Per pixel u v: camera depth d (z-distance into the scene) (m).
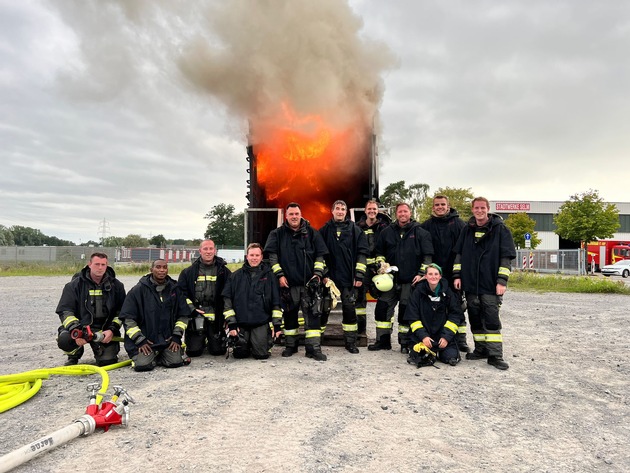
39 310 9.88
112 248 33.91
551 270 27.30
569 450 2.89
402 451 2.83
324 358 5.32
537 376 4.68
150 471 2.53
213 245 5.62
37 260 31.67
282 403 3.73
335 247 5.71
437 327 5.16
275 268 5.46
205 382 4.37
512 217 42.56
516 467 2.64
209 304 5.58
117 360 5.33
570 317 9.13
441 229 5.91
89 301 5.05
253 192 7.59
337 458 2.72
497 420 3.40
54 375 4.64
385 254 5.96
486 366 5.10
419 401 3.82
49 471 2.52
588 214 35.16
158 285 5.04
